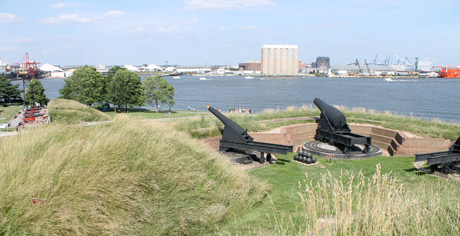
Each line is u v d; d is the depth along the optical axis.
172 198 9.23
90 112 32.78
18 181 7.41
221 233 8.43
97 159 8.90
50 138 9.87
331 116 20.16
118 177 8.64
